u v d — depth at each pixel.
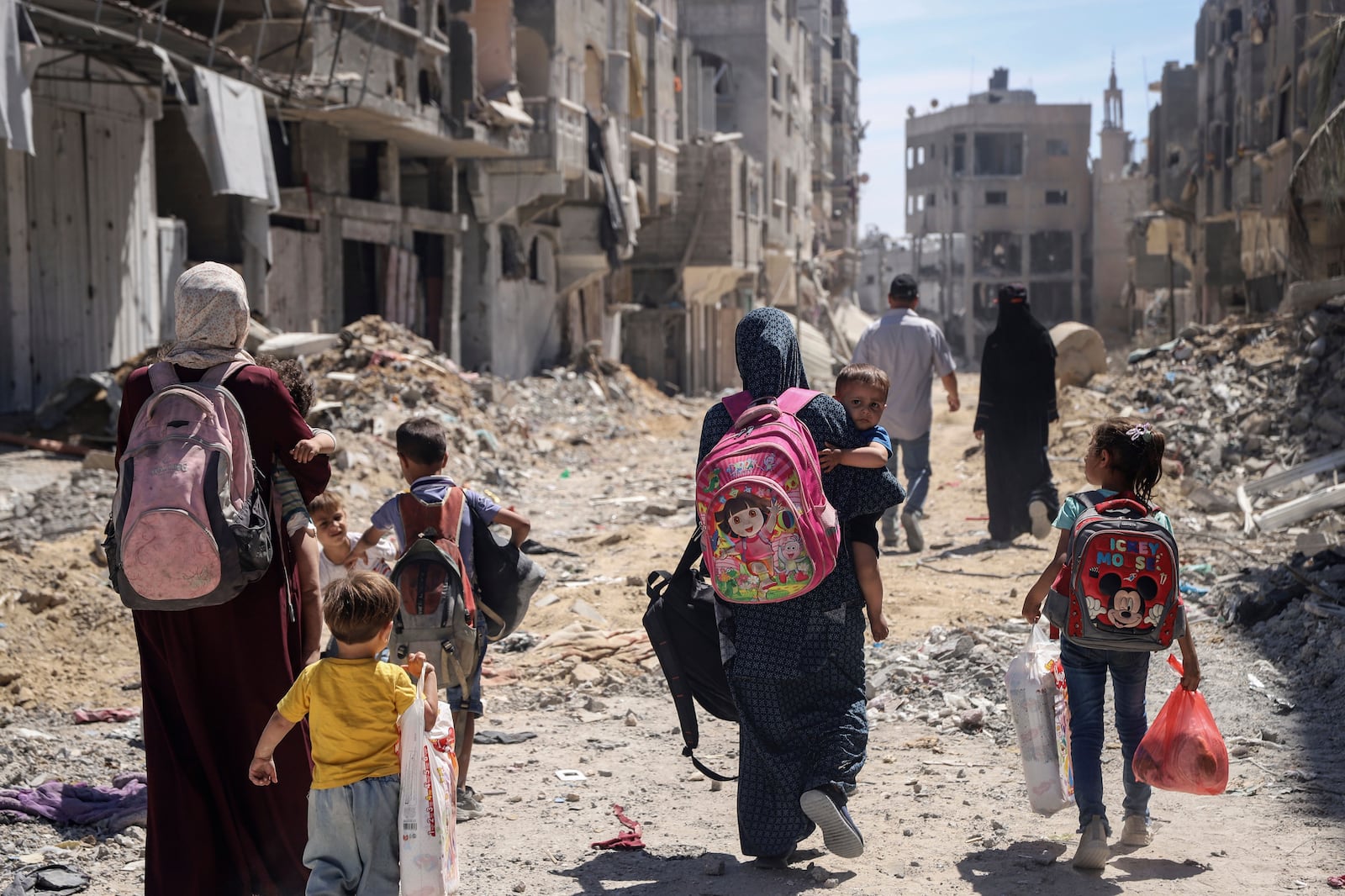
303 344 17.00
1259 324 15.90
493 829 5.11
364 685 3.66
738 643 4.37
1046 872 4.35
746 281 43.69
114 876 4.68
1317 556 8.04
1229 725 6.05
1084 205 78.06
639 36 33.53
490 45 25.38
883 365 10.44
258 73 15.36
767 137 44.19
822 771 4.25
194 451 3.64
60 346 15.18
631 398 29.33
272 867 3.87
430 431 5.23
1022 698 4.64
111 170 16.11
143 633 3.89
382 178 23.31
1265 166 30.33
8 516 9.53
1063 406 15.69
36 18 13.10
